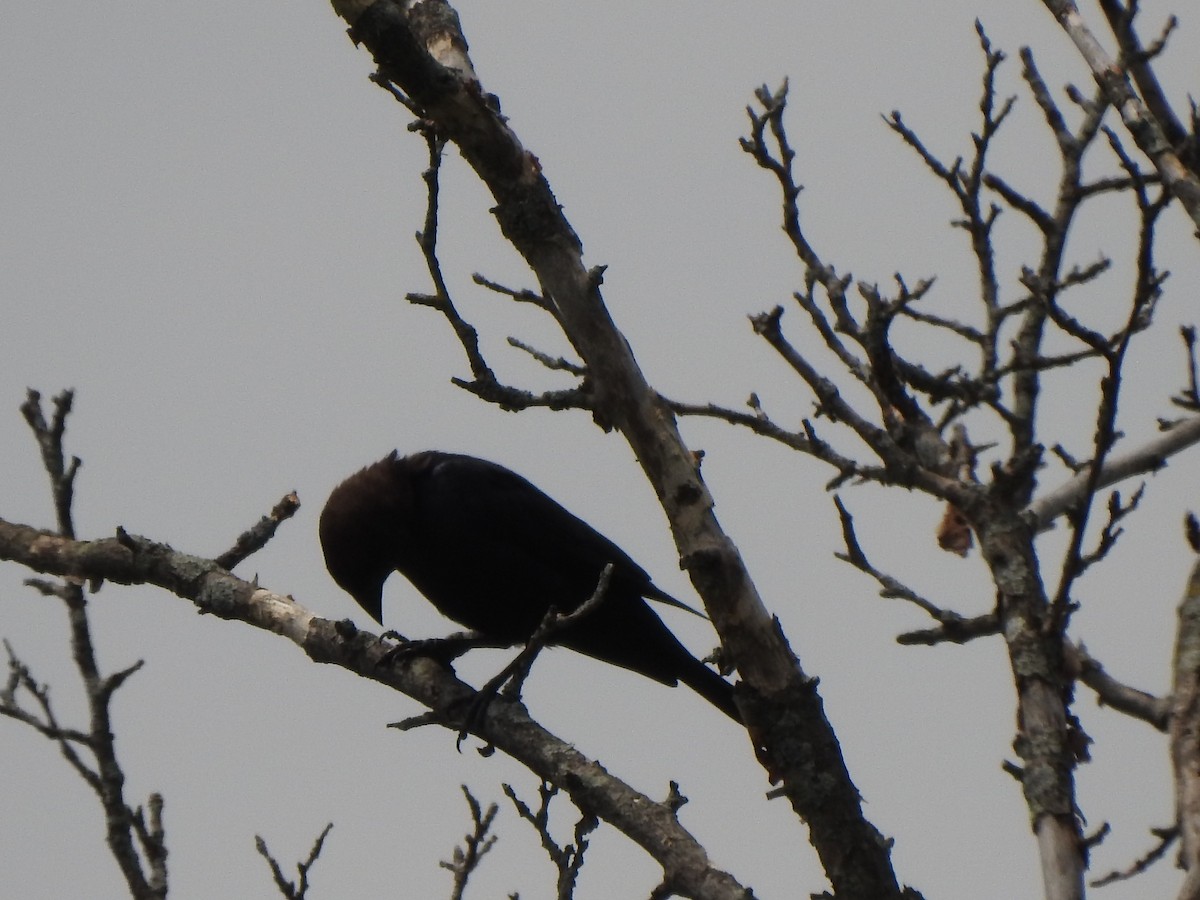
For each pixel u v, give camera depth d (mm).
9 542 12867
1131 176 8109
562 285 9359
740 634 9344
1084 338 8391
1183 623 8117
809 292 10852
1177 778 7578
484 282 9750
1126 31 10266
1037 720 8375
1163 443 11531
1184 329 10891
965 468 10789
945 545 12062
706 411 10422
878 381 10727
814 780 9211
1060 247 11070
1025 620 8820
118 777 11234
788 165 10891
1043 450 9492
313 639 11930
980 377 11016
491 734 10695
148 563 12469
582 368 9672
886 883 9141
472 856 10055
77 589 11820
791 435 10281
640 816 9625
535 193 9375
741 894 9086
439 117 9211
